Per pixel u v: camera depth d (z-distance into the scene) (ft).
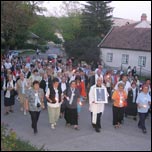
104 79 62.75
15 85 51.72
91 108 42.83
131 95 49.67
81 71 63.00
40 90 40.50
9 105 49.65
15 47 146.72
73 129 43.27
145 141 39.40
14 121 45.93
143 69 138.62
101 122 47.83
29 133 40.63
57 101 42.52
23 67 73.77
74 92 43.21
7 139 28.89
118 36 153.79
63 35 152.46
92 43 146.10
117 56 148.15
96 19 157.79
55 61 93.66
